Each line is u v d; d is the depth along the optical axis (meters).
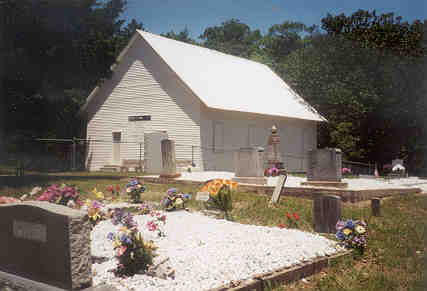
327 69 42.66
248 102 28.86
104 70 28.25
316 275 6.11
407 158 30.62
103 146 29.58
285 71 46.22
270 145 24.00
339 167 14.72
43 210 4.61
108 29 27.80
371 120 40.22
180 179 17.62
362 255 7.22
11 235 5.04
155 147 25.56
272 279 5.35
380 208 11.55
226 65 33.47
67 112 32.41
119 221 5.93
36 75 26.91
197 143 24.97
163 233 7.77
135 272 5.42
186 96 25.66
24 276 4.88
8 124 29.38
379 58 37.25
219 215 10.31
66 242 4.36
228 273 5.40
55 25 25.02
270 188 14.98
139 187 11.88
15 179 18.11
